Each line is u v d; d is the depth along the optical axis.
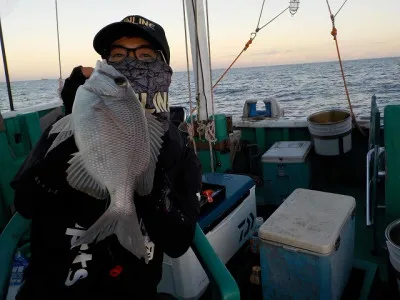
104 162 0.58
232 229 1.52
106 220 0.57
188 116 2.46
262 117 3.19
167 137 0.76
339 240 1.27
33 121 2.13
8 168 1.98
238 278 1.50
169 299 0.92
